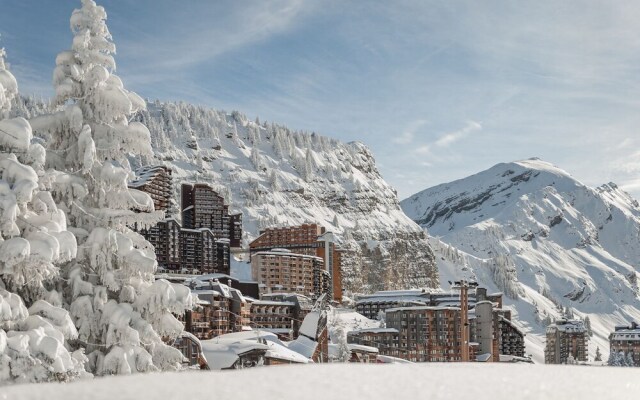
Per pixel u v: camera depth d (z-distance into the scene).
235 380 5.98
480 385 5.87
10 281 23.70
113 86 27.67
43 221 23.61
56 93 27.06
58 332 22.52
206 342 100.12
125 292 26.14
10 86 24.53
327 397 5.26
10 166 22.98
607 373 6.77
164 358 26.25
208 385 5.68
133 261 25.98
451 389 5.69
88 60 27.64
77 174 27.38
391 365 7.32
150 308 25.97
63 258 23.08
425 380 6.12
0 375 20.52
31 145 24.41
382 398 5.26
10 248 21.67
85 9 27.89
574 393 5.55
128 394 5.25
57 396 5.19
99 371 24.62
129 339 24.91
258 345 93.94
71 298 26.05
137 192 27.53
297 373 6.48
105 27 28.06
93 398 5.11
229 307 156.62
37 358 21.41
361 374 6.45
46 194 23.91
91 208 27.05
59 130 27.52
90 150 25.94
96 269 26.39
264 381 5.88
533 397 5.43
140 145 27.55
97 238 25.80
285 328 185.38
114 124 27.73
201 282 157.62
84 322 25.25
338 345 142.75
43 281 25.78
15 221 23.11
